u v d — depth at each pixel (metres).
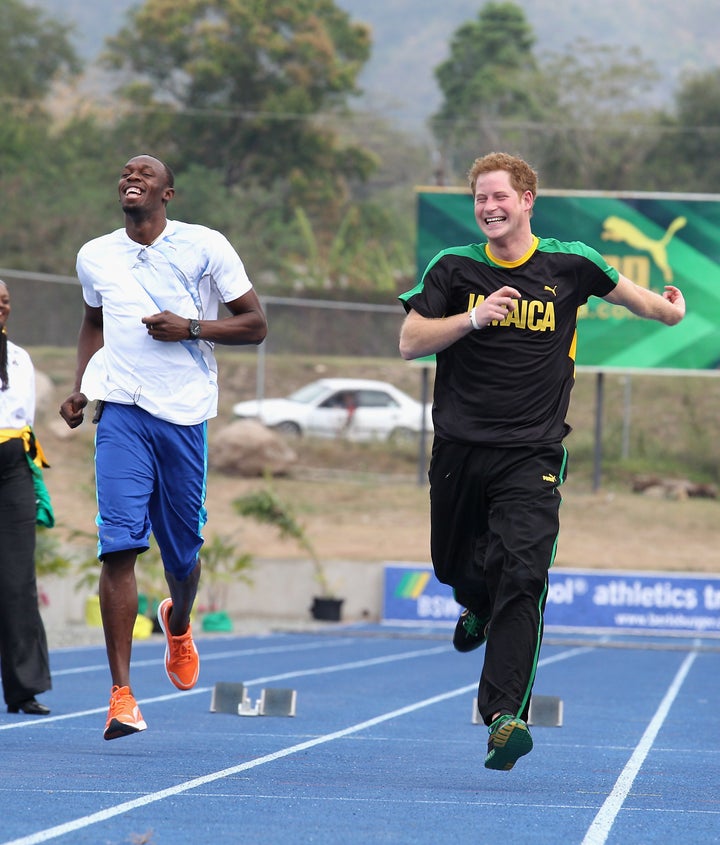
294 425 78.38
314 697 23.73
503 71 171.75
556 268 12.72
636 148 148.62
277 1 147.88
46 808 10.27
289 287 107.81
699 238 61.00
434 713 21.28
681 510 67.50
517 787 12.55
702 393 91.56
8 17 154.75
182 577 14.64
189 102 145.50
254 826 9.81
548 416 12.64
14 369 18.48
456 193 60.78
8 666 18.38
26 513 18.47
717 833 10.19
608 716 22.05
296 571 54.62
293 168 141.88
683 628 52.38
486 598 13.55
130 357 13.71
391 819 10.34
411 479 73.00
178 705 20.81
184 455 13.88
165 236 13.87
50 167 128.50
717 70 157.88
